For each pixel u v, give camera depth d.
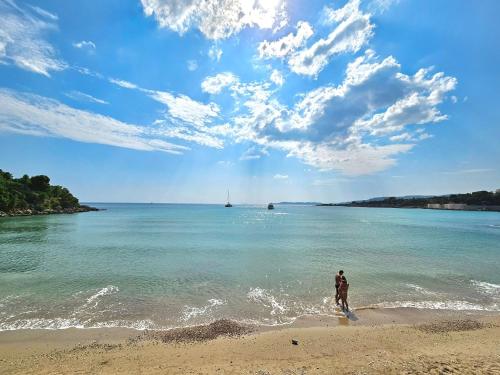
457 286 18.44
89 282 18.86
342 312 14.02
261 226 67.31
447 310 14.38
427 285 18.59
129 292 16.78
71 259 26.78
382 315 13.65
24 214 100.75
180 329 11.88
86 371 8.08
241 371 7.88
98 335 11.27
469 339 10.49
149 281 19.17
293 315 13.60
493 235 50.09
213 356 9.22
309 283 18.89
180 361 8.82
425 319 13.23
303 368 7.98
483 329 11.76
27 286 17.88
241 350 9.70
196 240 41.22
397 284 18.73
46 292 16.66
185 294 16.50
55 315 13.29
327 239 43.09
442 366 7.57
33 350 9.89
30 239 41.31
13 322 12.50
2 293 16.47
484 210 190.62
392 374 7.22
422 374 7.11
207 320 12.95
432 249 33.72
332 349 9.70
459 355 8.62
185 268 23.14
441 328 11.81
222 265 24.34
